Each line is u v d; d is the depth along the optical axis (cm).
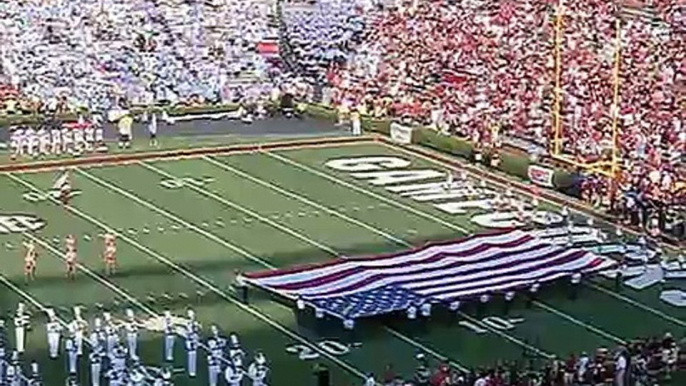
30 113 5909
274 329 3788
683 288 4147
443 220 4725
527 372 3469
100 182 5141
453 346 3703
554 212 4831
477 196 5003
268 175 5259
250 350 3656
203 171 5309
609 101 5738
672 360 3541
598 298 4056
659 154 5319
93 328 3772
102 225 4622
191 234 4544
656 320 3900
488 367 3531
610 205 4838
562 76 5938
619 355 3484
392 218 4738
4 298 3969
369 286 3984
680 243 4553
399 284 3997
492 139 5491
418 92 6169
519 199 4975
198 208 4831
